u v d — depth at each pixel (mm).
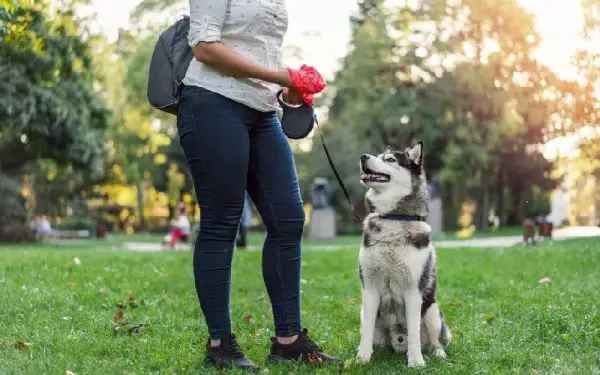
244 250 14984
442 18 40062
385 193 4758
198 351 5000
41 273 9305
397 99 41594
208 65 4055
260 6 4090
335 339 5574
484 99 39438
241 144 4137
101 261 11414
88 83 26562
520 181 47312
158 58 4227
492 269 11031
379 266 4688
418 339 4691
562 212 64438
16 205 35781
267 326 6152
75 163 29203
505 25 37656
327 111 51438
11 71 20344
